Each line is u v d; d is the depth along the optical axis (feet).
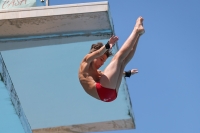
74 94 51.42
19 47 46.29
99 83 33.60
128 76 37.70
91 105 52.85
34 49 46.34
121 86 49.01
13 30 46.03
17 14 44.80
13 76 49.19
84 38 45.80
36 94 51.47
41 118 54.54
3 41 46.60
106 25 45.09
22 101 52.19
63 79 49.60
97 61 34.68
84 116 54.60
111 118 54.70
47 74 49.11
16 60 47.50
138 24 34.58
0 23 45.16
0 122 38.83
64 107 53.21
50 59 47.50
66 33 46.11
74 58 47.42
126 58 35.06
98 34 45.70
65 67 48.37
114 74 33.65
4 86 35.47
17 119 38.47
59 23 45.34
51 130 56.08
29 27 45.73
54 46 46.14
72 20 44.91
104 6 43.98
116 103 52.01
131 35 34.45
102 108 53.21
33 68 48.39
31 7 45.42
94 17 44.37
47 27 45.73
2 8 49.96
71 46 46.06
